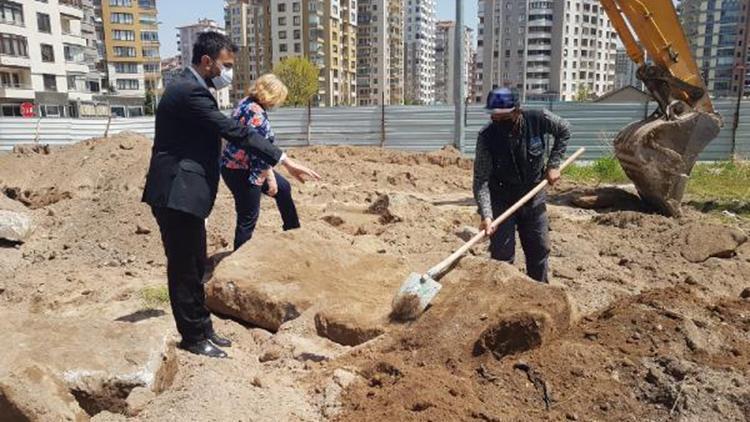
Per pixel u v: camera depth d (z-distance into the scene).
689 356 3.38
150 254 6.68
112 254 6.67
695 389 3.01
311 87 70.38
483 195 4.63
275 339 4.24
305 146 20.12
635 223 7.87
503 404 3.11
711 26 65.62
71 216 7.64
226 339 4.16
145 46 82.94
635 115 17.89
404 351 3.79
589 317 4.01
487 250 6.50
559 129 4.63
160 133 3.66
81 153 11.27
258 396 3.22
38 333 3.38
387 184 12.76
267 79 5.21
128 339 3.38
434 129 19.39
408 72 128.75
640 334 3.55
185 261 3.73
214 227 7.24
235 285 4.68
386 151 17.33
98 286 5.66
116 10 80.00
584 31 93.44
